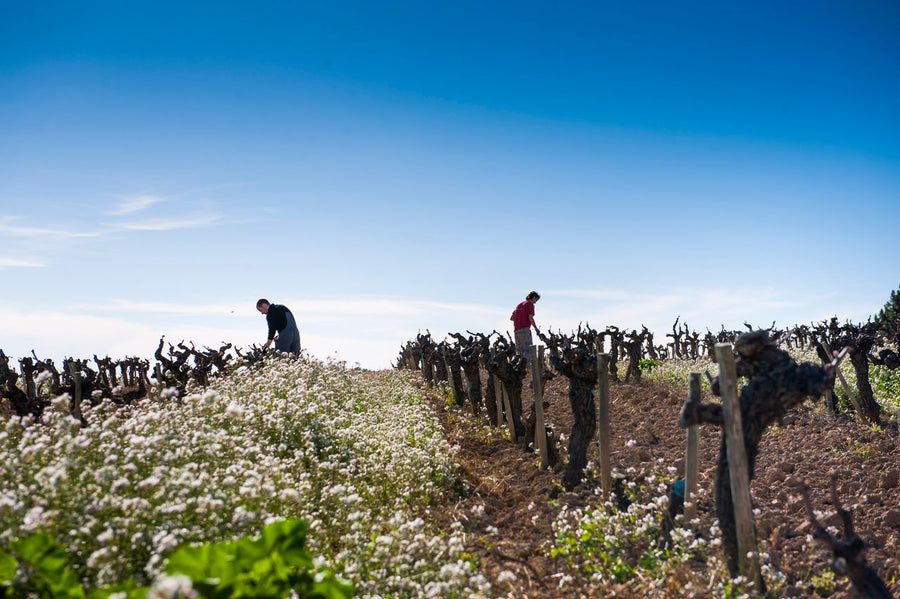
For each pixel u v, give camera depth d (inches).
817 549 299.1
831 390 582.2
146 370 694.5
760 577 258.8
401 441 453.1
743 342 259.3
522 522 359.3
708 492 378.9
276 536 182.7
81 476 232.4
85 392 456.1
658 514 320.5
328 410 504.4
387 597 239.5
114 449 276.1
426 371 946.1
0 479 233.0
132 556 207.0
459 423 623.8
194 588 160.9
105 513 216.8
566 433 555.5
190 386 552.7
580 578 283.7
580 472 404.5
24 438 253.9
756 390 259.1
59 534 207.2
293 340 729.0
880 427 526.0
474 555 299.3
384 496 373.7
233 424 372.8
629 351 810.2
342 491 307.4
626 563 295.4
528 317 810.8
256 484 247.4
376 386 772.0
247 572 178.7
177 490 238.1
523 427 528.1
